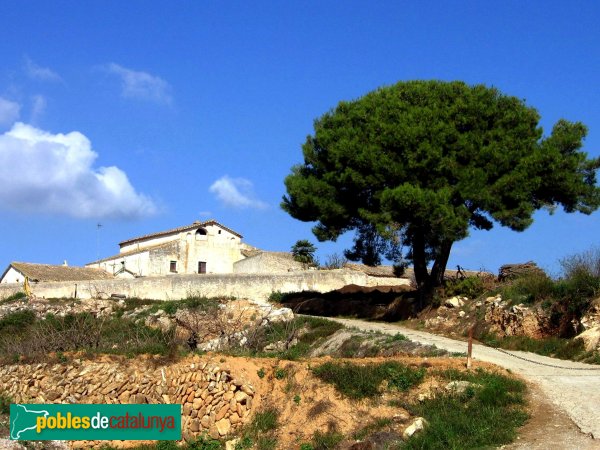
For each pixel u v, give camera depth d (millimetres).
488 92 39656
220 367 23594
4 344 35438
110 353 26922
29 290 56219
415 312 38875
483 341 32031
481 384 21438
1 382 27984
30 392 26797
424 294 38906
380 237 41500
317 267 62875
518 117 38938
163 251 67938
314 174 42969
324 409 21672
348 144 38906
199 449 22188
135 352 26359
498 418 19438
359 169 38812
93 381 25719
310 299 45688
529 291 32750
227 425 22656
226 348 32219
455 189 36969
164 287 52281
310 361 24078
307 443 20719
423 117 38250
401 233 37969
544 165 37719
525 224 37406
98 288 54438
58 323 41250
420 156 37344
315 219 42062
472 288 37375
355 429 20672
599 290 29312
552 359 27125
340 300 44594
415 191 35688
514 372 23234
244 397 22859
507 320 32000
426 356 25922
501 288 35312
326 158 41562
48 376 26781
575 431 18156
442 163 37031
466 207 37562
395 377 22125
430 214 35781
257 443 21484
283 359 24547
